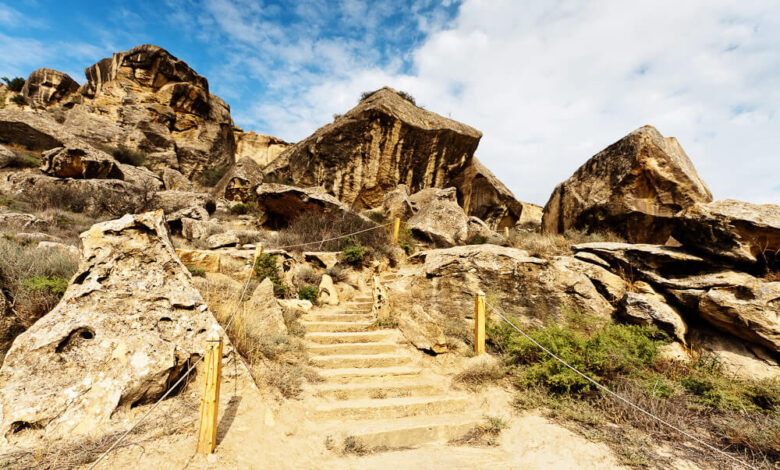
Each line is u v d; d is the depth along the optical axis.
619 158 10.41
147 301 4.38
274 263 9.14
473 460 4.02
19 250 6.04
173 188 22.45
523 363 6.25
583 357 5.56
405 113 20.38
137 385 3.69
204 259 8.60
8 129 20.22
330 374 5.71
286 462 3.62
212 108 33.41
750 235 6.28
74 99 31.30
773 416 4.50
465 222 14.72
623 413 4.72
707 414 4.82
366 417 4.81
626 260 7.82
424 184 22.02
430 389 5.62
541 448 4.19
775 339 5.57
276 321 6.71
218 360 3.49
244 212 19.75
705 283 6.51
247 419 4.02
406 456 4.09
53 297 4.94
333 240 13.05
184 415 3.75
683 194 9.45
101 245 4.51
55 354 3.69
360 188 20.28
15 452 2.91
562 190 12.45
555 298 7.87
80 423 3.30
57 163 16.64
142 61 28.23
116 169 18.86
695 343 6.54
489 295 8.16
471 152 23.27
